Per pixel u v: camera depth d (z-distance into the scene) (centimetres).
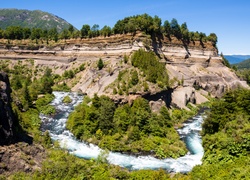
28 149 5006
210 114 6550
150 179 4612
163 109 8181
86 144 6644
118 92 8706
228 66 17050
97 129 7044
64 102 10219
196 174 4509
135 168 5378
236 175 4000
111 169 4947
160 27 13838
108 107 7344
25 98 8950
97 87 10606
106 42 13825
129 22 13300
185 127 8312
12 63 15438
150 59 10300
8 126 4841
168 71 11981
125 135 6831
